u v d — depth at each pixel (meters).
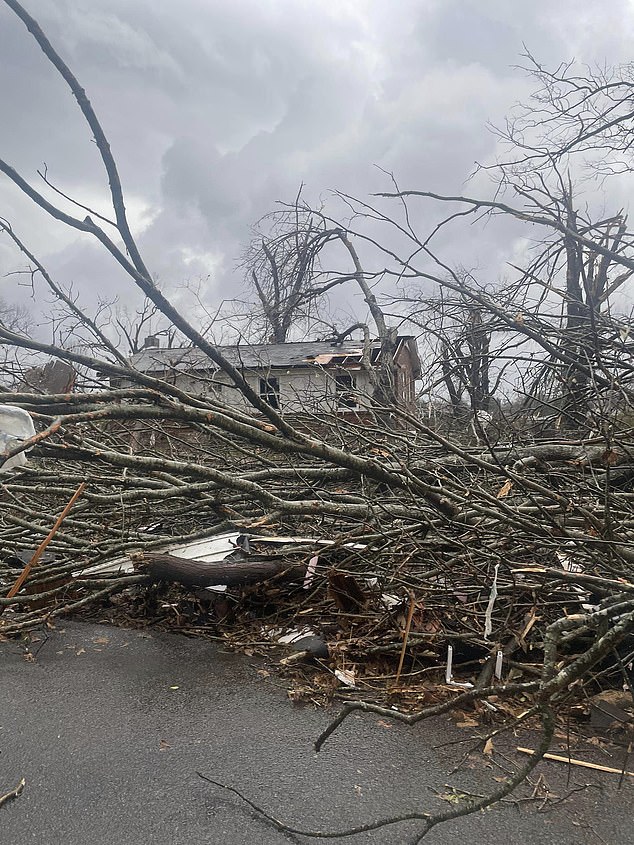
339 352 16.75
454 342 5.66
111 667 3.85
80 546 4.74
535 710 1.99
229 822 2.38
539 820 2.35
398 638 3.77
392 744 2.91
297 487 5.10
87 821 2.40
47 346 2.99
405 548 4.21
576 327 5.16
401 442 5.38
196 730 3.08
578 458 4.41
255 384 11.08
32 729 3.11
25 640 4.29
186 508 4.87
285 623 4.31
